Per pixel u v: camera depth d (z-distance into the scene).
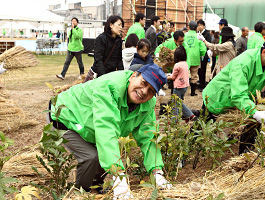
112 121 2.32
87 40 23.75
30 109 7.13
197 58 9.07
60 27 32.06
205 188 2.09
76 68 15.66
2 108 5.77
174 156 3.01
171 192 2.03
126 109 2.50
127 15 19.86
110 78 2.43
